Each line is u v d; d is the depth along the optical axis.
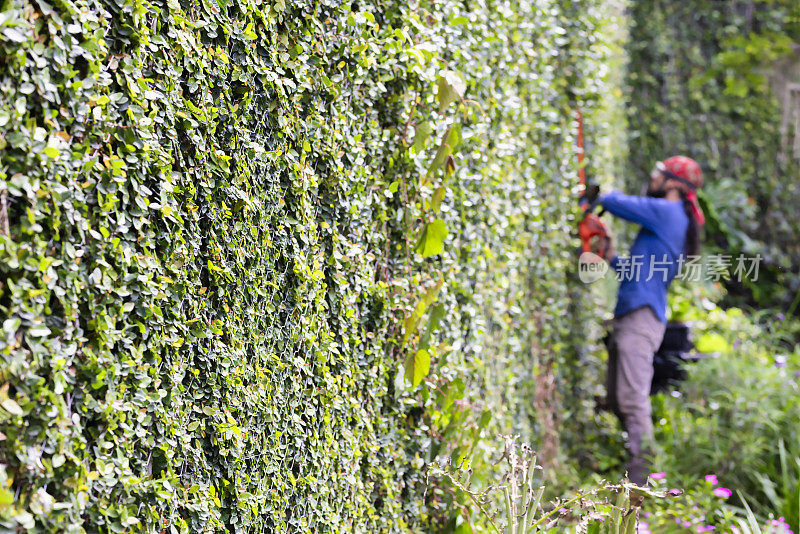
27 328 3.92
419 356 7.68
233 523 5.61
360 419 7.38
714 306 21.11
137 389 4.70
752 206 26.42
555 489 12.98
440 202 8.30
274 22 5.97
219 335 5.44
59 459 4.07
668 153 27.98
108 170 4.43
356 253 7.19
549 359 13.74
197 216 5.22
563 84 14.18
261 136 5.98
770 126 27.00
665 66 27.88
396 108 8.04
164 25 4.92
